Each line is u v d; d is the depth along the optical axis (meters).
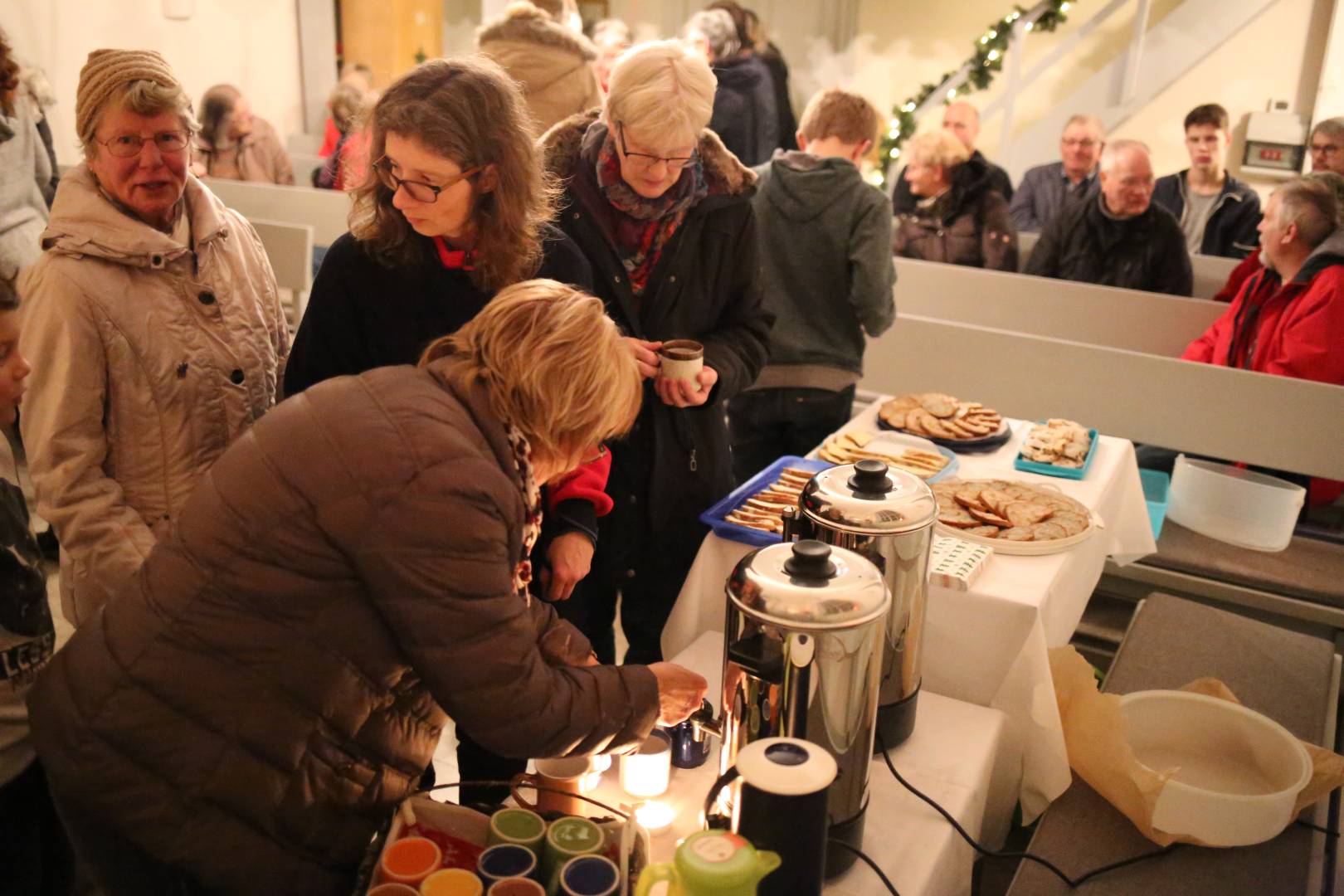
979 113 5.62
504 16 2.96
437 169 1.32
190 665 1.00
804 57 5.93
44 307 1.41
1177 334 3.42
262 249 1.64
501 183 1.38
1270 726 1.49
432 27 6.27
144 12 5.41
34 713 1.06
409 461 0.96
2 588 1.19
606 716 1.06
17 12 4.91
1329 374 2.72
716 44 4.33
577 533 1.58
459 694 0.98
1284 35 4.98
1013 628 1.51
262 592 0.99
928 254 3.98
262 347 1.60
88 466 1.44
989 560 1.66
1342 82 4.79
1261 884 1.33
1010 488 1.92
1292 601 2.35
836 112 2.60
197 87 5.76
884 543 1.22
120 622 1.03
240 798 1.03
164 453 1.51
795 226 2.62
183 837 1.03
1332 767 1.45
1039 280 3.58
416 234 1.44
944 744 1.39
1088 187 4.44
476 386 1.03
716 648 1.64
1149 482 2.72
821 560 1.07
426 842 1.03
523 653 1.00
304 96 6.38
